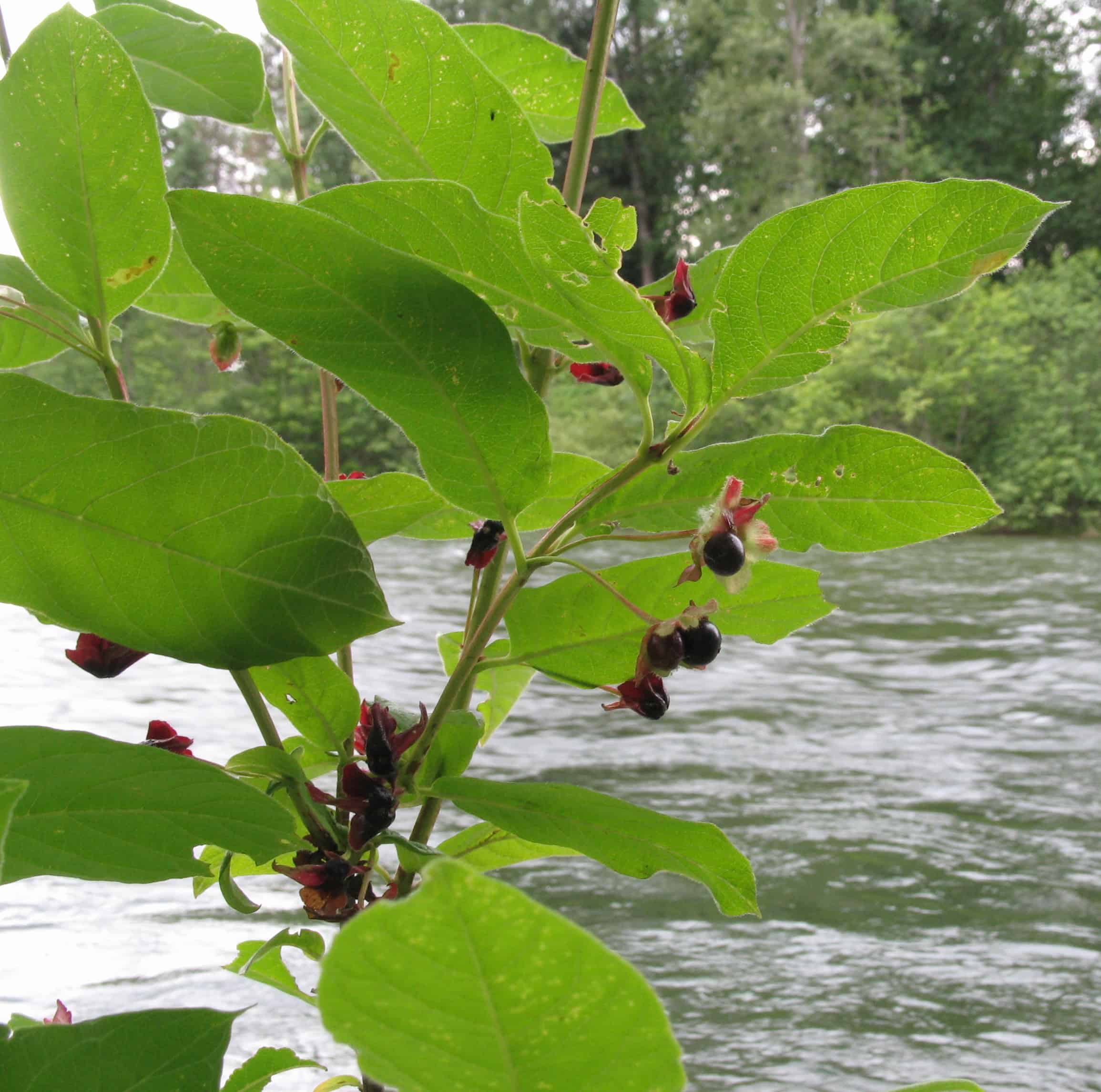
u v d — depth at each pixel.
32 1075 0.60
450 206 0.71
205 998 3.10
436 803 0.83
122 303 0.82
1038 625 11.56
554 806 0.76
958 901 4.63
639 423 23.70
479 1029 0.40
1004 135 35.41
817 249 0.69
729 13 35.00
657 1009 0.39
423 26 0.82
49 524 0.69
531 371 0.94
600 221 0.67
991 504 0.82
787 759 6.79
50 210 0.78
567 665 0.91
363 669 8.16
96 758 0.64
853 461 0.83
